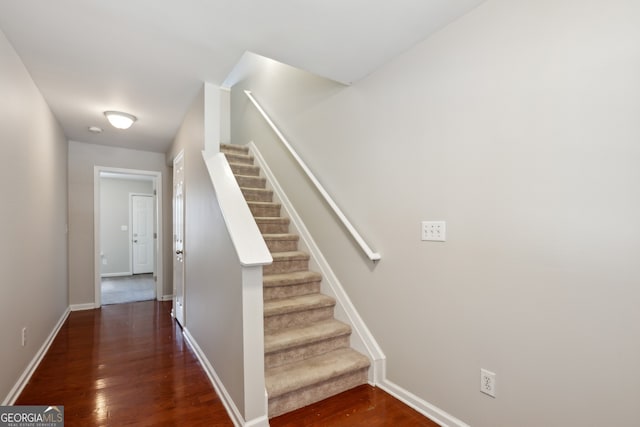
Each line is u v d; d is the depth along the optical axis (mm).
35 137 2395
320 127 2840
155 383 2170
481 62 1553
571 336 1265
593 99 1199
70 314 3852
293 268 2814
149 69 2205
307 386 1904
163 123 3357
